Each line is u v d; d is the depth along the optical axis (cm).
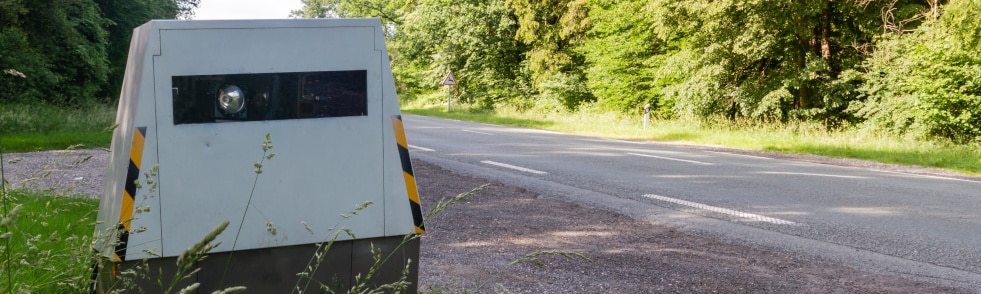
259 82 309
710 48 2272
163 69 298
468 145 1630
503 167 1178
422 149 1512
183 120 300
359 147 322
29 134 1628
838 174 1161
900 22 2052
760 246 622
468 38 4156
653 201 851
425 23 4391
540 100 3728
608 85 3047
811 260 574
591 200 853
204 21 303
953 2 1650
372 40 323
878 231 692
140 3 3303
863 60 2291
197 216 302
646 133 2256
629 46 2911
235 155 306
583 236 652
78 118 1933
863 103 2112
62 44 2619
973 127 1781
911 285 506
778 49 2372
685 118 2528
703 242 634
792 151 1720
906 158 1496
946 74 1786
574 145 1672
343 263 322
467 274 504
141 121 296
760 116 2395
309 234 316
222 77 304
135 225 295
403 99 5650
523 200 848
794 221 737
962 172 1305
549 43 3803
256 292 312
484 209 786
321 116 317
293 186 313
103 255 293
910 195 934
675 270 533
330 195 318
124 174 299
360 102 321
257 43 309
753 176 1102
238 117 307
